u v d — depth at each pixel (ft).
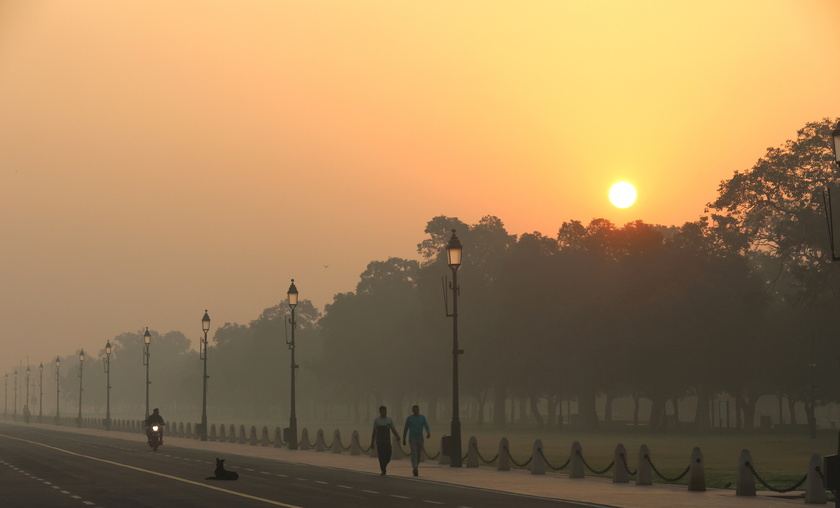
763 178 289.94
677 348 314.55
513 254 377.50
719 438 278.87
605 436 300.81
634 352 322.34
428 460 164.86
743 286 318.86
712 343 312.71
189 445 234.79
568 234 393.91
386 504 87.61
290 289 209.15
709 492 99.09
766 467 148.97
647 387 344.28
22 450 209.15
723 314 314.35
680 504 86.58
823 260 275.39
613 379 334.24
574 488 105.09
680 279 323.98
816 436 293.02
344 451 198.29
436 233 437.58
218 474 120.88
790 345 332.19
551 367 352.90
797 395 344.69
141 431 343.05
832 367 325.01
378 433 129.08
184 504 88.63
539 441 128.06
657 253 339.98
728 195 294.87
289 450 203.72
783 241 279.49
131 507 86.12
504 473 130.62
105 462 163.02
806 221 270.87
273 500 92.22
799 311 319.88
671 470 143.13
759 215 292.20
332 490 104.06
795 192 285.23
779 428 355.15
